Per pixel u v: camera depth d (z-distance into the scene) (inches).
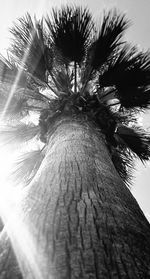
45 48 168.4
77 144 103.9
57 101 153.8
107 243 52.7
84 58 180.9
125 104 186.9
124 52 171.0
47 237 54.2
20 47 171.0
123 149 208.4
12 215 68.7
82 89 169.3
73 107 142.9
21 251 51.6
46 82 177.8
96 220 59.5
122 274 45.5
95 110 145.9
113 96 186.5
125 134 201.8
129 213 68.1
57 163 90.7
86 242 52.3
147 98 181.2
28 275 44.8
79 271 45.1
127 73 171.2
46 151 119.6
